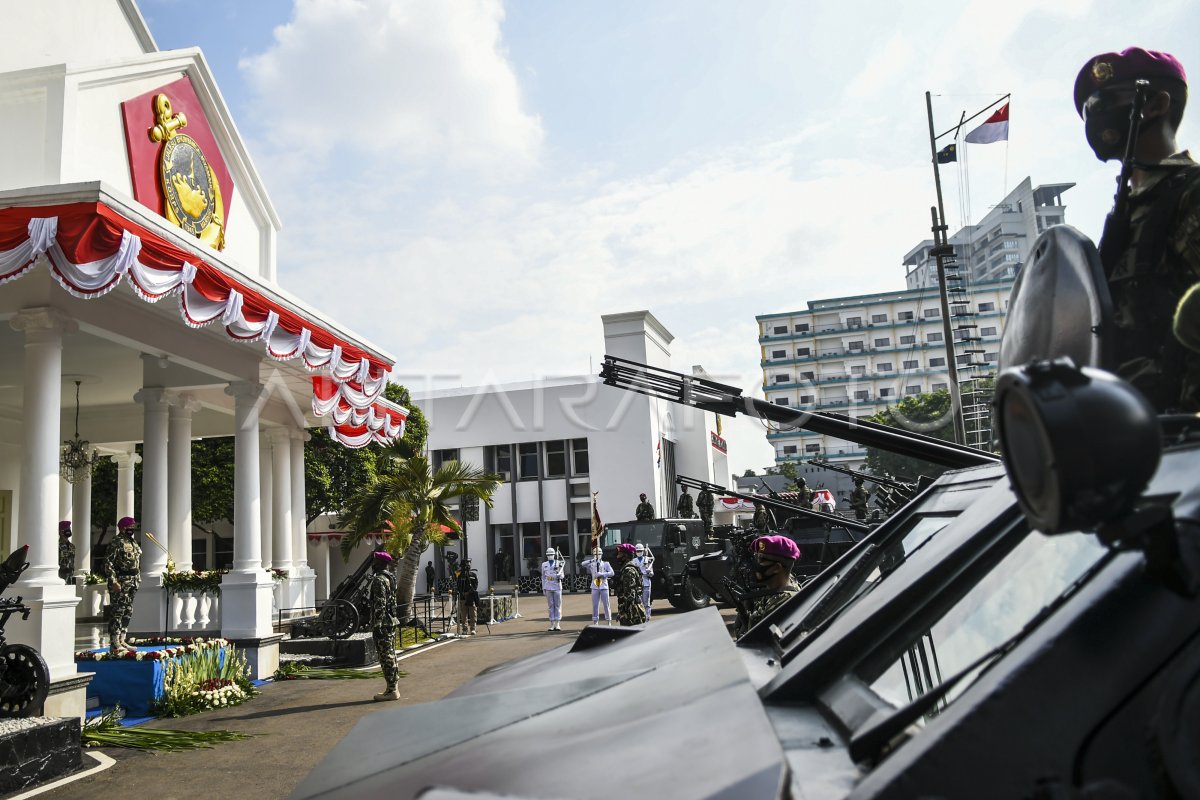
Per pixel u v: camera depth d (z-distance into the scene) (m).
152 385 13.80
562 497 40.06
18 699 7.54
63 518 17.41
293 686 12.13
